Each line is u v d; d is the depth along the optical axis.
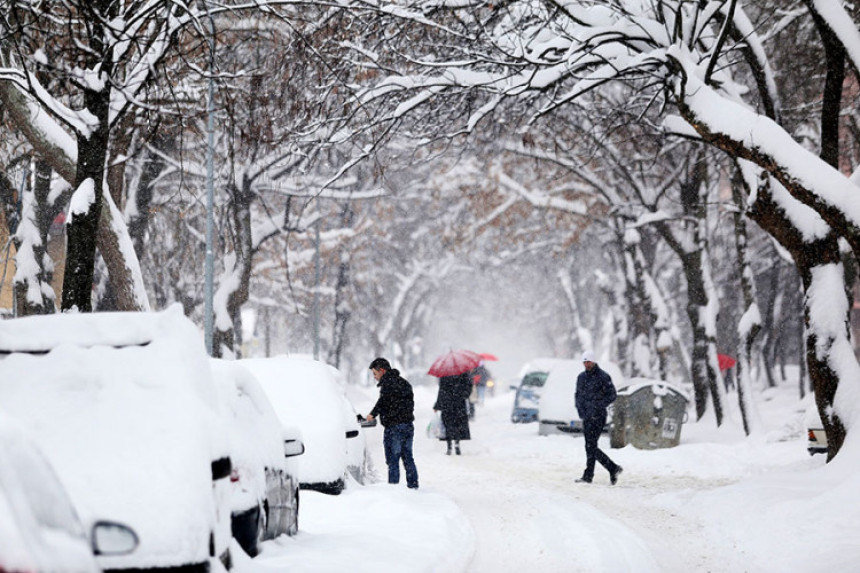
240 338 118.62
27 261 71.12
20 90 48.16
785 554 31.89
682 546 34.28
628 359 149.62
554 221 139.00
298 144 53.16
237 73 50.16
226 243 97.25
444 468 62.59
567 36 45.97
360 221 149.88
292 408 41.06
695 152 91.75
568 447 74.56
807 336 47.22
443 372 72.81
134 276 51.03
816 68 74.06
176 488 19.59
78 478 19.53
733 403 143.62
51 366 21.19
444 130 54.19
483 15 55.62
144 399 20.67
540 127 86.81
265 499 27.34
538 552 32.75
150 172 79.62
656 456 66.44
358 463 47.03
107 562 19.11
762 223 48.03
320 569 25.39
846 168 98.31
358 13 48.91
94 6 40.25
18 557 10.71
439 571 28.42
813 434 55.91
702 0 47.25
